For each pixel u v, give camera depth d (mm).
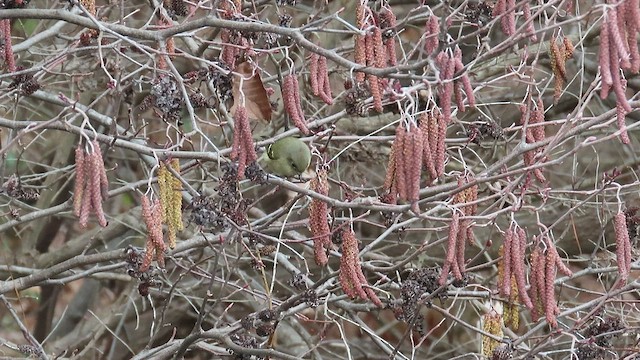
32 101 12906
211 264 11562
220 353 8719
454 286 8984
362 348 13086
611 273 10594
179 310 12445
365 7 7531
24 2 7434
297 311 8727
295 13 12906
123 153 13930
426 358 12695
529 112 8234
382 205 7199
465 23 8320
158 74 7832
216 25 7047
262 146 8273
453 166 11625
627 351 9141
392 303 8664
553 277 7410
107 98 10898
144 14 13086
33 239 12867
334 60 6840
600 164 13328
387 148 11859
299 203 11070
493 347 8516
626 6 6559
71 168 11727
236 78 7875
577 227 12234
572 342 7926
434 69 6777
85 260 8680
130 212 12273
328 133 9031
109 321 12234
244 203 7805
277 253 8406
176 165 7445
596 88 7691
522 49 11094
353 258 7312
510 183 8367
